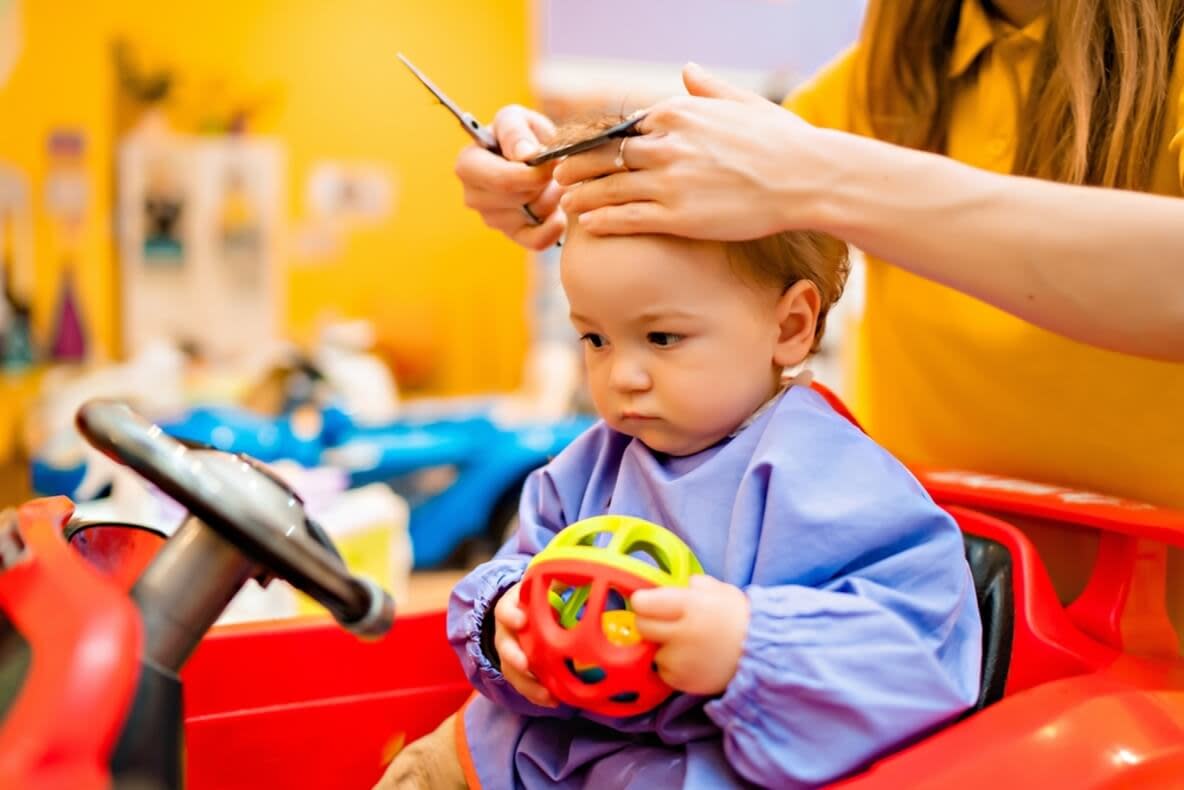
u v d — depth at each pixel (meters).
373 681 0.87
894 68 0.96
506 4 2.61
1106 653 0.73
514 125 0.82
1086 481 0.86
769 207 0.61
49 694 0.41
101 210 2.31
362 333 2.50
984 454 0.93
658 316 0.65
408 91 2.55
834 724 0.58
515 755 0.72
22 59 2.22
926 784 0.55
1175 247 0.58
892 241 0.62
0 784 0.39
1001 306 0.63
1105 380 0.83
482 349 2.69
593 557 0.58
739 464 0.68
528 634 0.60
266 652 0.83
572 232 0.68
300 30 2.44
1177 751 0.60
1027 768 0.57
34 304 2.26
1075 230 0.60
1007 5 0.90
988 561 0.78
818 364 2.34
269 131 2.43
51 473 1.92
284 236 2.46
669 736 0.65
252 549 0.51
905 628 0.60
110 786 0.43
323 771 0.85
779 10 2.85
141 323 2.36
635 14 2.71
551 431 2.36
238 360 2.43
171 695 0.49
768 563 0.63
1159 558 0.78
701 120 0.61
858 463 0.66
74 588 0.47
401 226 2.57
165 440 0.52
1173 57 0.79
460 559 2.34
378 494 1.69
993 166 0.91
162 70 2.33
